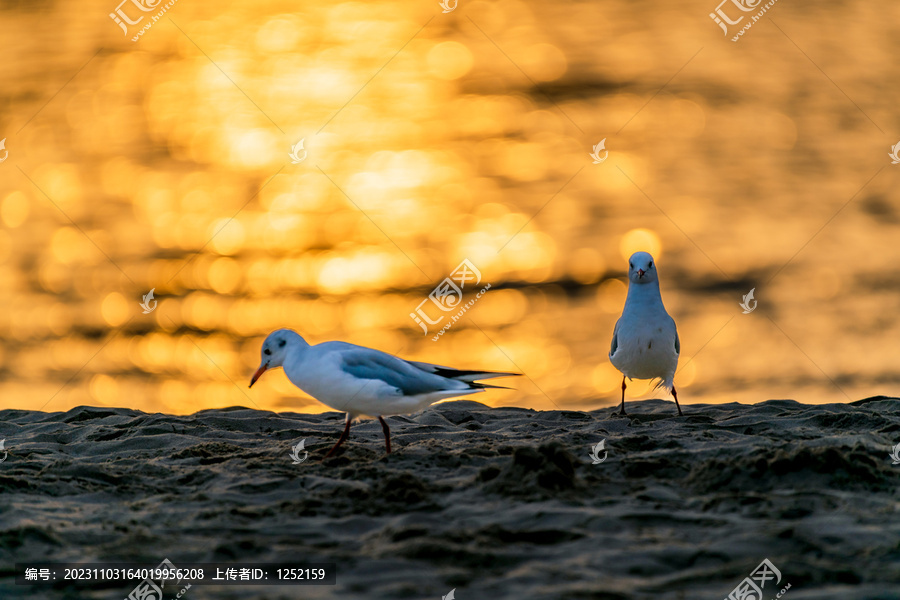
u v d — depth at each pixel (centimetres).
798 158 2716
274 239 2266
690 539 527
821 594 455
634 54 3831
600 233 2238
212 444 788
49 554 523
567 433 816
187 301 1981
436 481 651
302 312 1920
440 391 747
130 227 2356
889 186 2498
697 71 3544
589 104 3266
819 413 867
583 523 551
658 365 939
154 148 2892
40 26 4216
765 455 652
